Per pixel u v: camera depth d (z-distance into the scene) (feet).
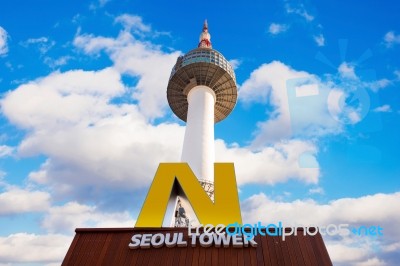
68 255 69.10
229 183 88.33
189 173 91.35
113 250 70.18
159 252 69.31
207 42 245.86
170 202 90.74
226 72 204.03
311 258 65.57
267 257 66.28
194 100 194.80
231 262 65.82
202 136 167.94
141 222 78.23
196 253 68.54
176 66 214.28
